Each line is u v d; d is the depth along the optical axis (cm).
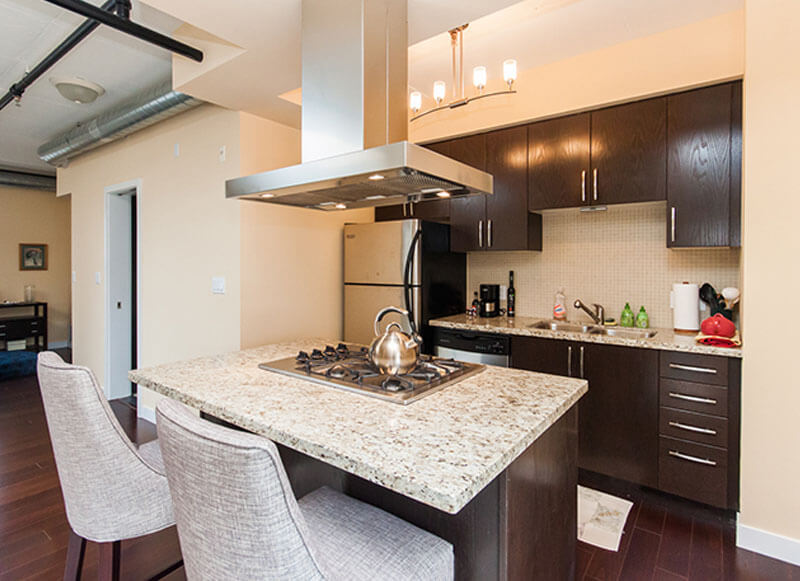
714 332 237
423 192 183
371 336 342
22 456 295
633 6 220
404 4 173
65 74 301
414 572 100
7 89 329
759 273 195
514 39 252
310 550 82
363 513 122
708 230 239
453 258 360
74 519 134
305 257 335
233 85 250
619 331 289
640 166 259
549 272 339
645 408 241
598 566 190
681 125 246
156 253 357
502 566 111
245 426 127
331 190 179
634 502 243
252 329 299
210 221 311
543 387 156
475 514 116
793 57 186
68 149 405
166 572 165
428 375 164
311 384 161
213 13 180
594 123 275
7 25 244
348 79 162
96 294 440
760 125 193
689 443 228
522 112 296
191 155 324
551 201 292
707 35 233
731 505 218
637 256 301
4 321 562
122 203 427
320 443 108
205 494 81
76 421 125
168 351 346
